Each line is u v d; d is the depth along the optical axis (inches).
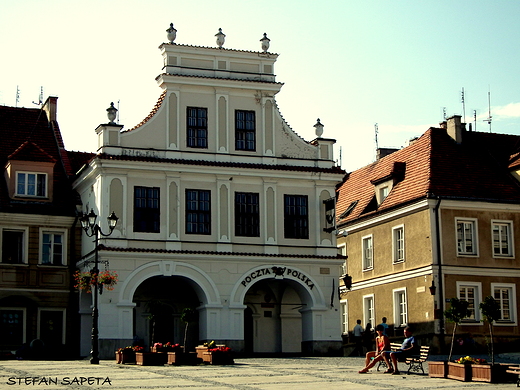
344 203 2235.5
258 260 1668.3
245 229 1674.5
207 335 1610.5
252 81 1718.8
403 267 1868.8
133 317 1672.0
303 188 1732.3
